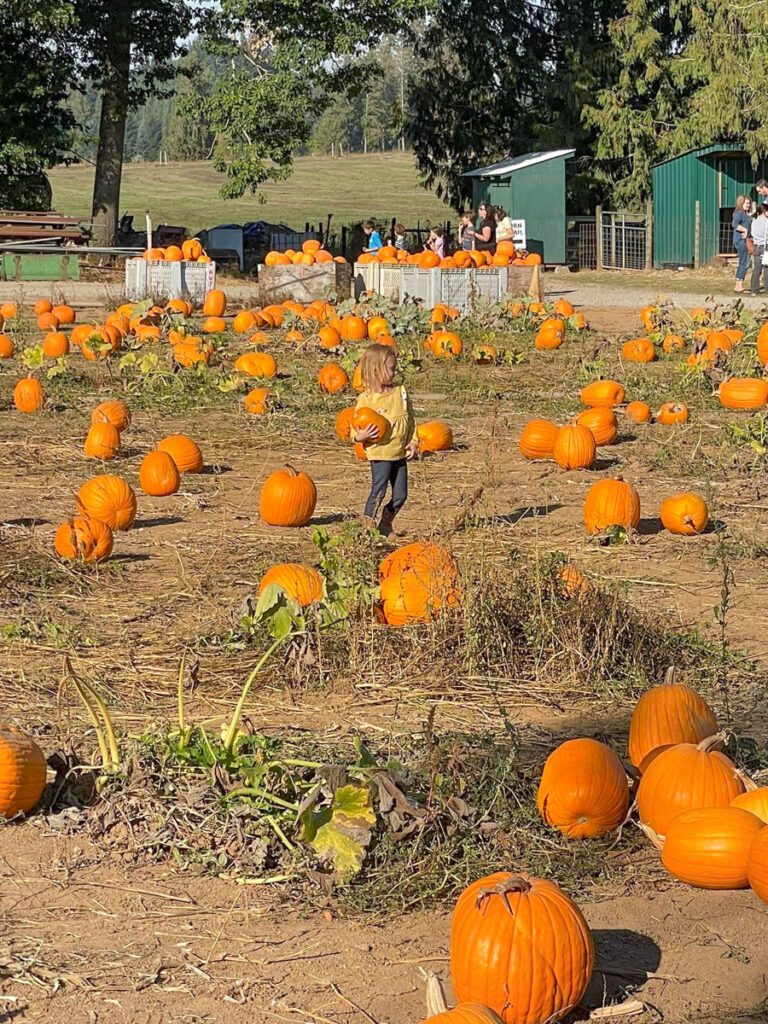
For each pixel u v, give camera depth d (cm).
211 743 527
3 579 825
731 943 423
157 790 501
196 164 13312
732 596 817
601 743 549
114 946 415
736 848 456
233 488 1142
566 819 495
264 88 4250
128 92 4359
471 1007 337
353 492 1130
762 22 4419
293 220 7969
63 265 3256
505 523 1005
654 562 896
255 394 1520
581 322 2402
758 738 594
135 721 608
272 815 486
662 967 408
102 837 488
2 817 502
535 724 616
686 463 1229
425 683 668
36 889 453
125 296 2841
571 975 377
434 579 725
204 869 468
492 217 3784
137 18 4356
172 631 741
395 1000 387
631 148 4897
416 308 2278
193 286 2847
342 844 459
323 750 570
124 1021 374
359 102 17012
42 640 722
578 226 4859
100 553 878
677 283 3859
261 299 2795
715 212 4534
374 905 444
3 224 3578
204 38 4416
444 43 5331
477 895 386
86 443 1259
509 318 2416
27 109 4331
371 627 711
